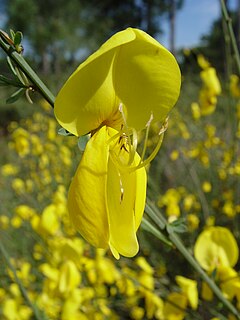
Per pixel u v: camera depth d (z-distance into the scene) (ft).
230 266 0.29
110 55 0.16
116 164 0.17
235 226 0.54
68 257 0.39
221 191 0.63
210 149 0.68
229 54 0.56
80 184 0.16
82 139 0.17
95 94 0.16
